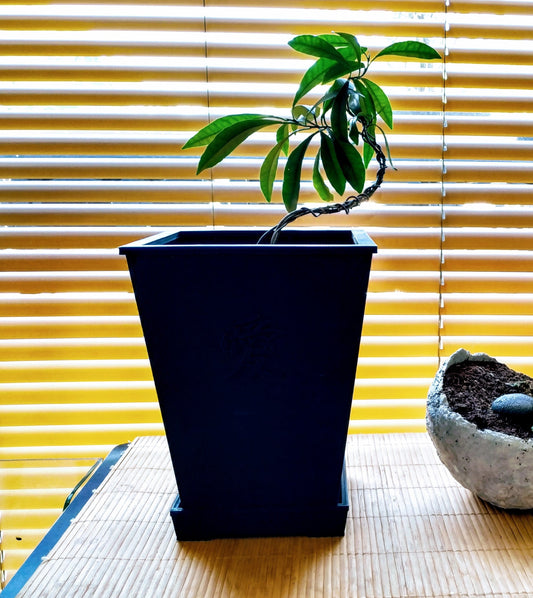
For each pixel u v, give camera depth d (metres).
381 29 0.85
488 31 0.86
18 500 0.95
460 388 0.74
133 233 0.92
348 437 0.94
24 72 0.85
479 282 0.94
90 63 0.86
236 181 0.91
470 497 0.75
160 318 0.58
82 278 0.93
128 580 0.60
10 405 1.00
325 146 0.67
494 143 0.90
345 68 0.61
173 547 0.66
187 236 0.74
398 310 0.95
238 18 0.85
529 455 0.61
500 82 0.87
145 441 0.94
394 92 0.88
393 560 0.62
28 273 0.94
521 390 0.73
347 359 0.58
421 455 0.87
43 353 0.96
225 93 0.87
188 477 0.65
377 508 0.73
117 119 0.88
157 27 0.85
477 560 0.62
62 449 1.03
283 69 0.87
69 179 0.90
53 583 0.60
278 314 0.57
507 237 0.92
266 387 0.60
